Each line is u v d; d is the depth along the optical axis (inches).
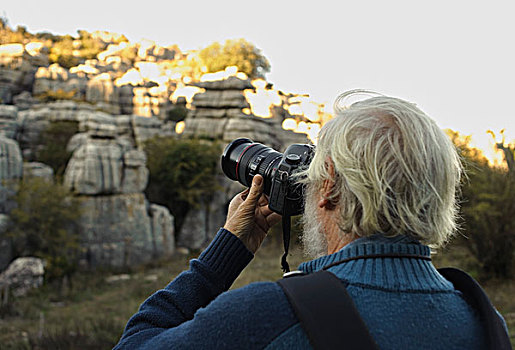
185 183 1275.8
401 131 39.4
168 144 1386.6
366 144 39.3
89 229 978.7
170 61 3767.2
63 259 852.0
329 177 41.8
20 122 1534.2
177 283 47.3
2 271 813.2
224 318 35.4
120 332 495.2
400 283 37.2
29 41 3073.3
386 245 38.5
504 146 705.0
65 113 1583.4
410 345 34.9
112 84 2198.6
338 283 35.7
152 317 44.4
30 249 852.6
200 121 1771.7
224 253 50.0
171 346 36.5
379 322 35.4
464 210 678.5
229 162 61.2
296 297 34.7
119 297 747.4
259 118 1792.6
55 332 496.4
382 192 37.5
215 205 1331.2
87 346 450.9
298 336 34.1
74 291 746.8
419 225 38.4
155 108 2273.6
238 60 2583.7
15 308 630.5
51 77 2172.7
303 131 1939.0
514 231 671.1
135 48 3804.1
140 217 1064.2
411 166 38.6
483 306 38.1
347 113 42.3
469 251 759.7
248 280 773.3
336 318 33.6
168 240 1128.2
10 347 468.4
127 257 1024.9
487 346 36.5
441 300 37.8
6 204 878.4
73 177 998.4
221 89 1774.1
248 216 52.9
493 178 673.6
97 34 3966.5
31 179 904.3
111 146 1060.5
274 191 50.5
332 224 42.8
